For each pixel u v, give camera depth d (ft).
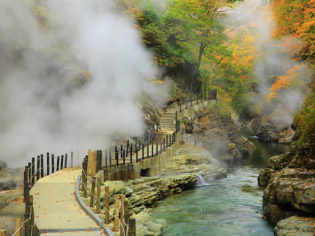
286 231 40.88
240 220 53.67
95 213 38.52
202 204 63.10
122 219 33.42
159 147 85.20
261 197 66.90
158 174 75.77
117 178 63.72
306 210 43.80
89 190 46.14
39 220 34.65
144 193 61.98
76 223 33.96
